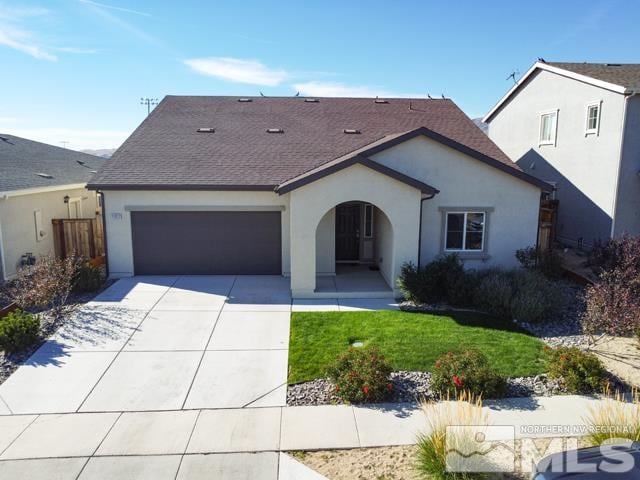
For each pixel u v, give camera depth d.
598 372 9.22
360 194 14.54
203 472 6.84
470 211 16.23
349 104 22.31
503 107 26.64
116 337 11.61
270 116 20.94
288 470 6.88
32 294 12.80
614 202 17.59
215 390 9.20
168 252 17.00
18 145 23.62
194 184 16.08
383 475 6.72
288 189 14.24
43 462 7.04
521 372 9.76
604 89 17.98
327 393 9.06
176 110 21.05
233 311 13.48
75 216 21.44
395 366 10.00
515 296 13.13
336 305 14.14
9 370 9.92
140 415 8.34
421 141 15.73
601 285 11.85
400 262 14.95
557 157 21.28
